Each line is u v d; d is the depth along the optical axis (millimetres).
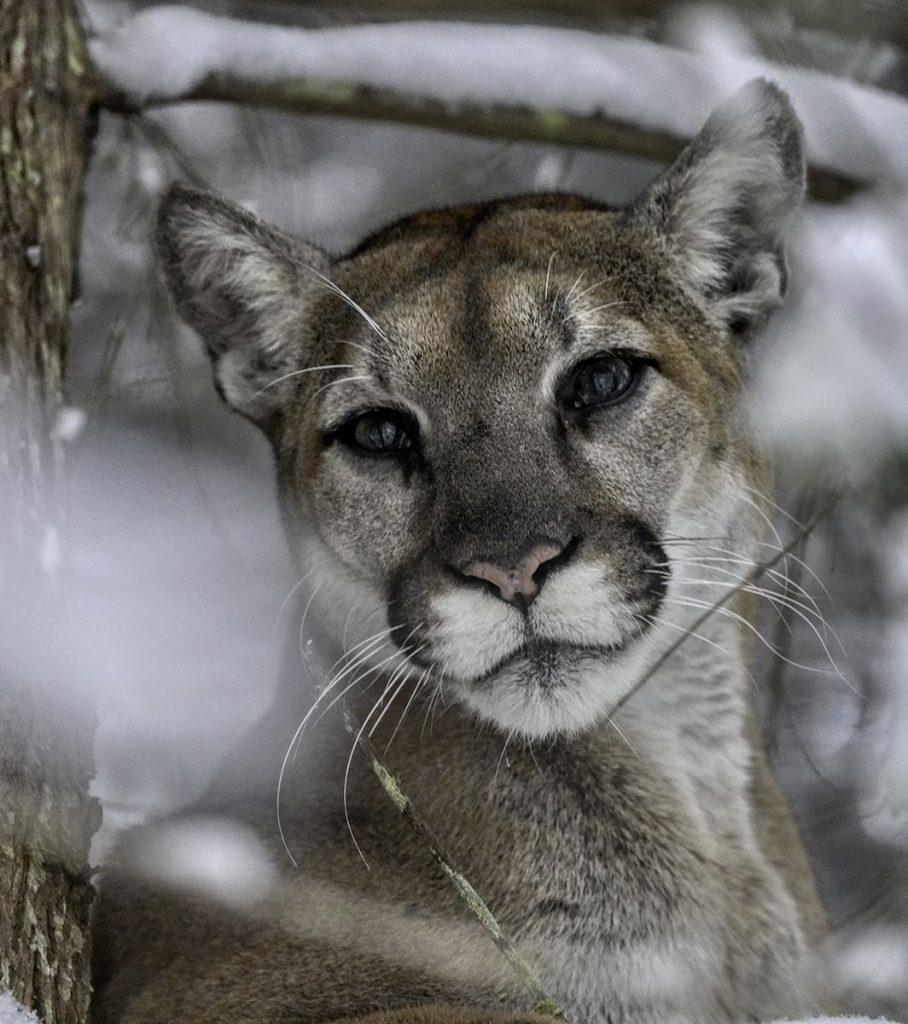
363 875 8820
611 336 9031
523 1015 7996
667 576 8984
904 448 8914
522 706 8695
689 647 9352
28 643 7965
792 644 11242
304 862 8906
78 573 10453
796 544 9375
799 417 8938
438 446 8930
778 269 9773
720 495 9320
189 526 12109
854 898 10375
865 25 10844
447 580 8648
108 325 12148
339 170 13742
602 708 8789
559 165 13234
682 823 8969
